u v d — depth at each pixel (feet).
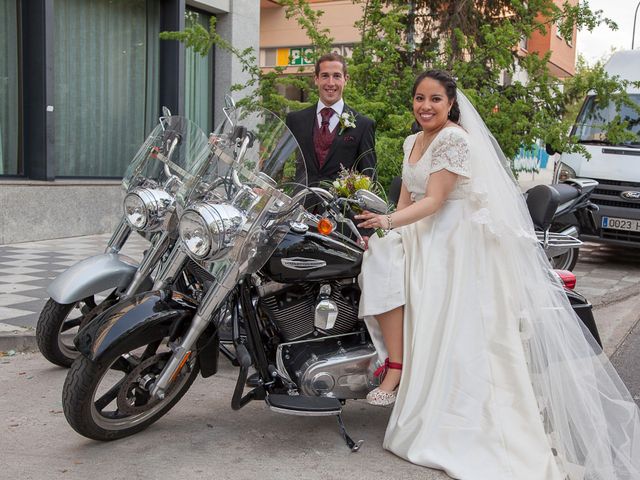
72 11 32.37
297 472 10.44
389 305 11.11
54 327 14.12
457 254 11.19
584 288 25.14
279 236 10.78
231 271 10.54
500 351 10.93
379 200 10.48
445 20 29.71
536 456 10.34
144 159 13.57
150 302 10.80
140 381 11.16
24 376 14.38
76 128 33.04
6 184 28.48
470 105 11.66
